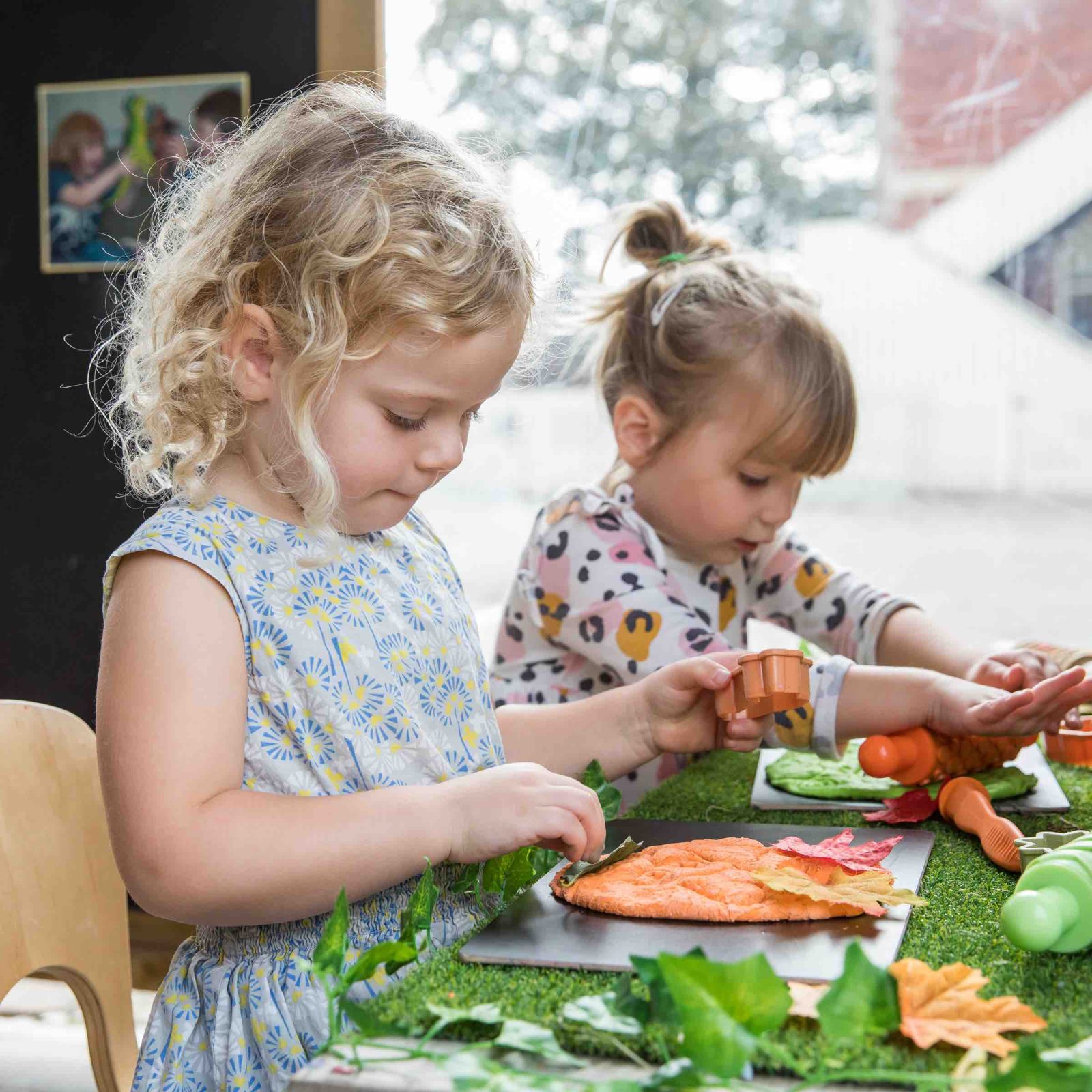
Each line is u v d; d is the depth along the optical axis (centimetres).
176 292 73
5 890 70
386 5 159
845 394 116
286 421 68
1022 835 70
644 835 76
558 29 226
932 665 117
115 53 165
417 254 65
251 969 67
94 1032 78
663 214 132
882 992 40
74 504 172
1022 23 210
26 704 75
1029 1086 36
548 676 123
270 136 74
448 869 74
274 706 70
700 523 119
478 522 395
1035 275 319
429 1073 42
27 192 169
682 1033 40
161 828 61
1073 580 388
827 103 254
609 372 126
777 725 93
